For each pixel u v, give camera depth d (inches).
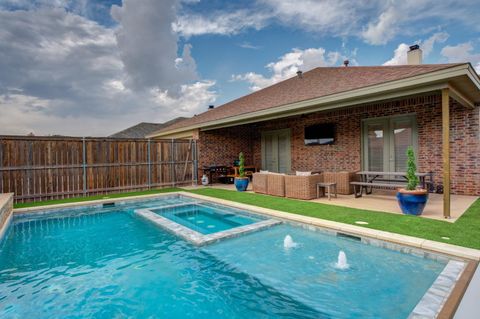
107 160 417.7
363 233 192.2
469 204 276.2
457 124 338.0
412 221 215.8
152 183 464.8
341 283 143.7
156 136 745.6
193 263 174.9
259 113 405.1
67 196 382.0
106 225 268.4
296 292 138.2
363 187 381.1
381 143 402.6
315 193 336.8
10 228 263.0
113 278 158.6
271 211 263.3
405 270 153.4
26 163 354.3
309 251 185.5
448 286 124.6
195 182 517.7
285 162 542.3
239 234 215.9
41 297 139.4
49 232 248.2
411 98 365.4
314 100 332.5
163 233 236.8
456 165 339.9
